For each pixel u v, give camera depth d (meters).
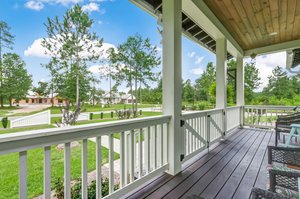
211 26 3.45
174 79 2.34
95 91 15.34
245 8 3.21
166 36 2.38
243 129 5.45
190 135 2.85
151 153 2.21
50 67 12.10
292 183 1.07
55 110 9.95
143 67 17.06
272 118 5.66
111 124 1.57
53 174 2.72
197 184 2.10
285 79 12.53
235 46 4.84
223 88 4.20
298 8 3.20
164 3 2.40
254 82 14.07
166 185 2.08
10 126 4.50
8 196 2.05
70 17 11.80
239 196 1.85
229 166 2.65
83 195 1.40
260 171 2.46
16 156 3.34
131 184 1.82
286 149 1.47
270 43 5.16
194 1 2.68
